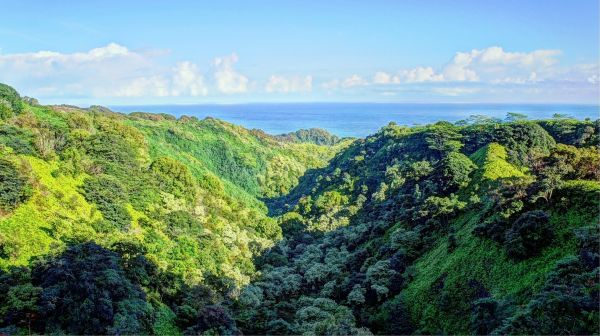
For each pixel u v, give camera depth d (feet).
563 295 124.57
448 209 238.89
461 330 161.89
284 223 417.90
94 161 271.08
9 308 141.79
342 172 527.40
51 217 196.95
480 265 179.01
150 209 267.18
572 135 363.76
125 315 157.58
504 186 194.39
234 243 306.14
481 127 408.87
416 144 458.09
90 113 425.69
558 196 178.09
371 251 273.33
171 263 223.92
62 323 147.33
